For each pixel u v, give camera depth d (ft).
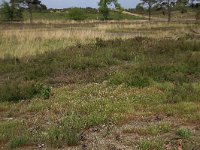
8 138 27.76
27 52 66.39
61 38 84.74
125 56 57.16
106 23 172.96
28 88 41.06
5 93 40.04
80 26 150.10
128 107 33.91
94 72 48.47
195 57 54.08
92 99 36.50
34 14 271.90
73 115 31.50
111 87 40.98
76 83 44.93
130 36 96.89
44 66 52.44
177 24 153.99
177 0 234.38
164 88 40.16
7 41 78.48
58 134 27.50
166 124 29.68
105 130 29.12
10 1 211.00
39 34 89.04
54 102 36.42
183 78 44.32
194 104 34.63
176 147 25.63
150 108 33.91
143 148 25.34
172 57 55.88
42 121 31.68
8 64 56.90
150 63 50.52
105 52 60.39
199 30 115.14
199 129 29.19
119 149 25.57
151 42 69.15
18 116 33.99
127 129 28.81
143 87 40.65
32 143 26.94
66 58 57.36
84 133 28.63
